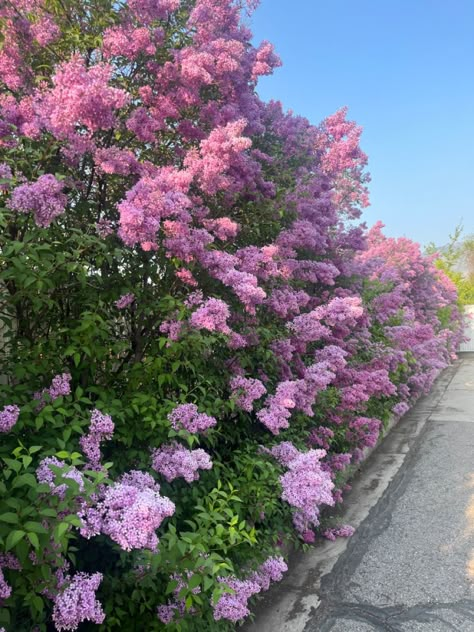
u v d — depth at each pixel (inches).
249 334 156.0
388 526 194.2
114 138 144.9
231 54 152.6
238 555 125.2
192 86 143.9
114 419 117.6
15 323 139.9
